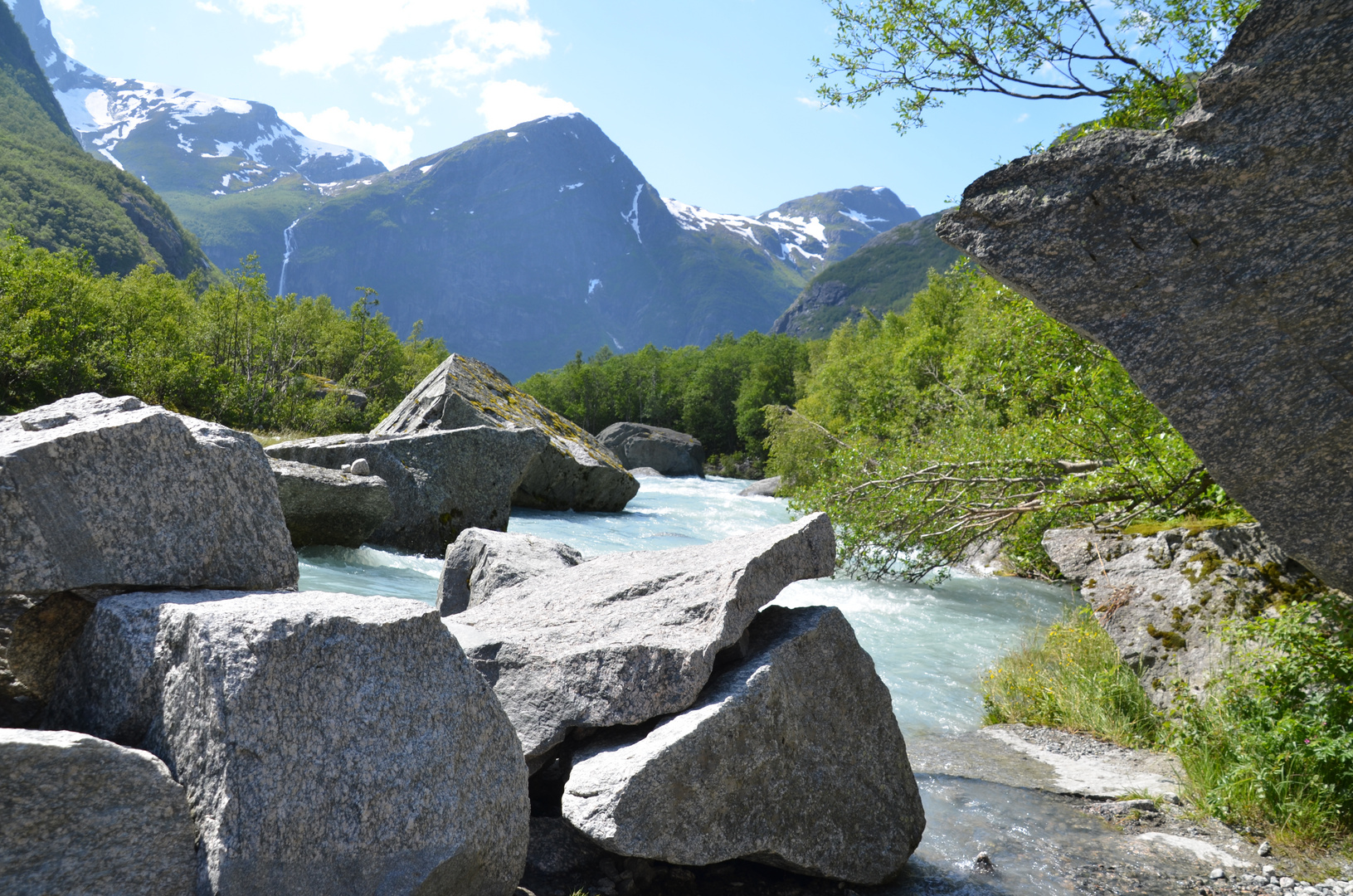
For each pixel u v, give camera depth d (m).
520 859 3.10
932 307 46.00
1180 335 4.11
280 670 2.52
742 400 71.56
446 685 2.89
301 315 50.41
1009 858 4.51
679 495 28.77
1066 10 10.02
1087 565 7.92
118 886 2.24
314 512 10.74
